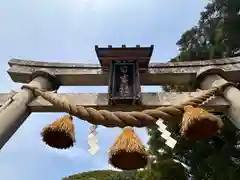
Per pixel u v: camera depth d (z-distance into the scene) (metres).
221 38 8.99
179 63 5.06
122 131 2.62
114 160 2.52
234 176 6.95
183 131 2.66
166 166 8.90
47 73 4.91
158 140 8.96
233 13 8.76
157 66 5.00
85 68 5.12
